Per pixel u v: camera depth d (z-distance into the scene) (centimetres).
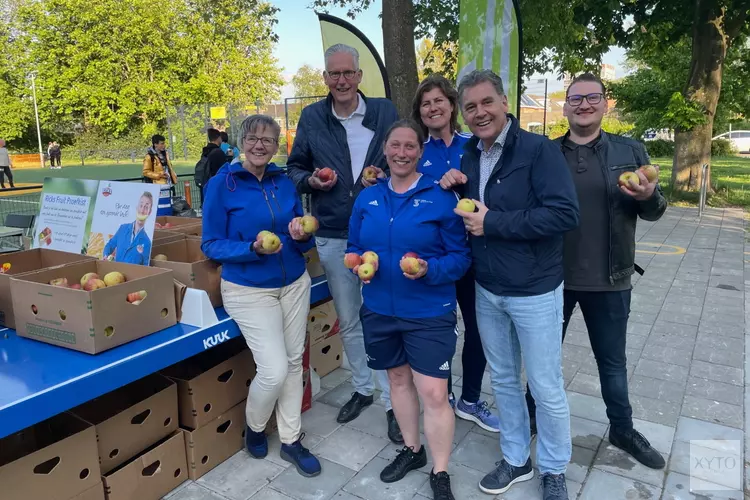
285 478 288
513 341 257
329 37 542
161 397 274
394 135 237
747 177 1858
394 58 732
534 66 1430
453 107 290
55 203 353
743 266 721
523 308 234
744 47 1545
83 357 235
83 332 237
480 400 347
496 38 489
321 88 5894
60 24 3666
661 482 277
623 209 258
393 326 252
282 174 289
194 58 3822
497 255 233
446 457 261
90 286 255
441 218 239
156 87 3675
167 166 1079
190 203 1106
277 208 277
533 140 225
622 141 262
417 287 243
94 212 332
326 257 325
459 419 345
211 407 292
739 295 593
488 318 253
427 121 288
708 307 554
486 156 242
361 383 352
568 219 215
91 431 237
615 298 268
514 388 265
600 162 257
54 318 246
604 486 275
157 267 288
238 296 273
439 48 1217
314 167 332
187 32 3825
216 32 3578
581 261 266
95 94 3581
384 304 250
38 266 327
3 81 3747
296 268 285
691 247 842
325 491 277
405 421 280
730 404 356
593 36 1395
